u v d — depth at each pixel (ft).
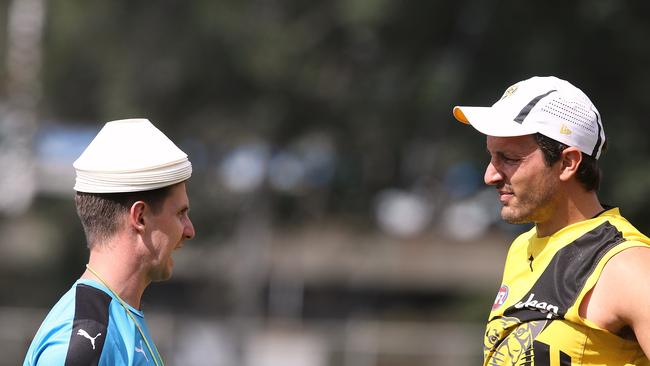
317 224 266.77
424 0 215.51
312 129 236.43
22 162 263.29
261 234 252.42
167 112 234.99
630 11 196.65
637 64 197.88
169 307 267.80
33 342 41.37
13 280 266.16
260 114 232.73
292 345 229.86
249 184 249.14
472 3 213.46
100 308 41.39
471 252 292.40
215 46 227.61
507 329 45.01
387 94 227.61
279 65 224.33
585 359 43.19
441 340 197.47
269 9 230.48
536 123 44.52
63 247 261.85
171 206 43.19
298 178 247.09
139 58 231.50
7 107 262.06
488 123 44.98
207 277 262.67
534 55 200.23
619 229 44.16
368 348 197.67
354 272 292.81
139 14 233.14
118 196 42.29
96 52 240.32
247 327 247.50
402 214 264.11
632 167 189.06
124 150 42.42
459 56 213.66
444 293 290.35
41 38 254.27
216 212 248.93
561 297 43.70
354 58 229.25
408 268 287.07
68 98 255.70
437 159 227.40
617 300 42.52
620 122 195.00
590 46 199.21
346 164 243.81
